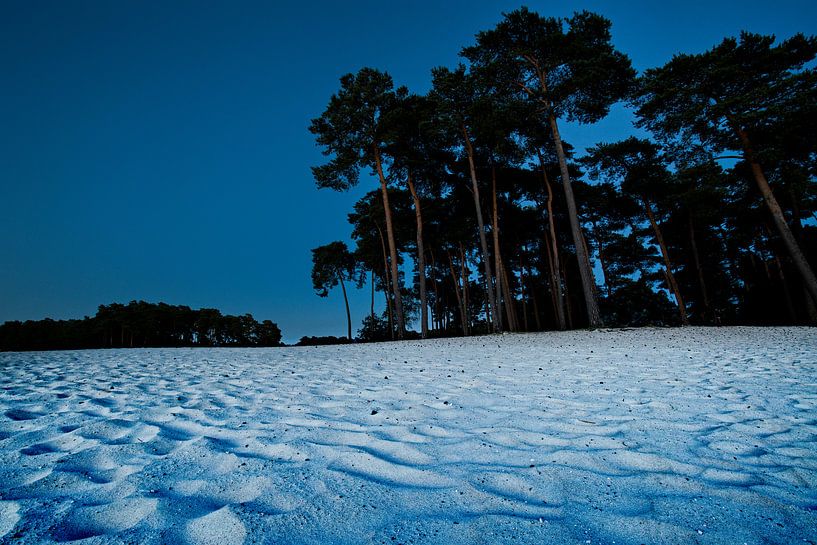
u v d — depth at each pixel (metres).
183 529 1.41
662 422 2.84
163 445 2.40
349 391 4.32
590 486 1.79
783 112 14.55
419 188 24.98
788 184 18.11
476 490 1.75
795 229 20.50
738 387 4.11
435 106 21.12
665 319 30.61
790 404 3.33
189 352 11.66
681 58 15.76
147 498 1.65
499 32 18.09
